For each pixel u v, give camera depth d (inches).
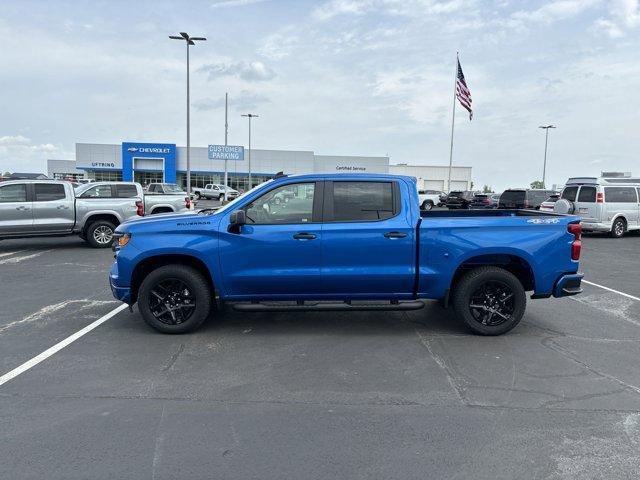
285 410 153.2
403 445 132.8
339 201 222.7
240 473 119.6
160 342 217.8
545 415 150.3
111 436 136.6
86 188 586.2
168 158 2632.9
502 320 228.5
